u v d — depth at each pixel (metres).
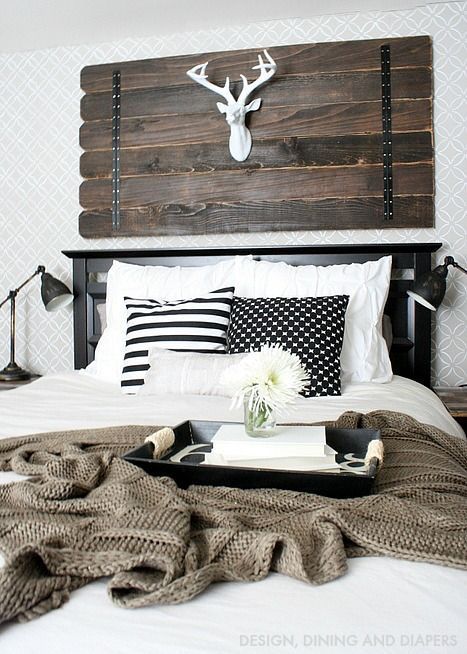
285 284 2.46
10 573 0.74
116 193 3.02
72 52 3.09
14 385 2.83
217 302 2.36
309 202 2.83
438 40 2.75
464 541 0.87
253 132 2.87
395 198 2.77
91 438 1.42
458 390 2.64
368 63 2.78
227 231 2.90
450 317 2.75
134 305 2.45
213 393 2.04
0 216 3.19
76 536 0.85
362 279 2.43
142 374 2.21
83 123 3.07
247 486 1.10
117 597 0.75
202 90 2.93
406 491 1.06
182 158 2.95
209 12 2.77
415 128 2.75
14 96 3.16
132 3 2.68
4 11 2.72
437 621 0.72
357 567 0.85
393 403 1.92
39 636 0.70
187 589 0.75
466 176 2.74
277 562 0.83
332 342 2.16
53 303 2.93
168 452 1.31
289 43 2.86
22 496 1.00
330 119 2.81
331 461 1.18
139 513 0.89
